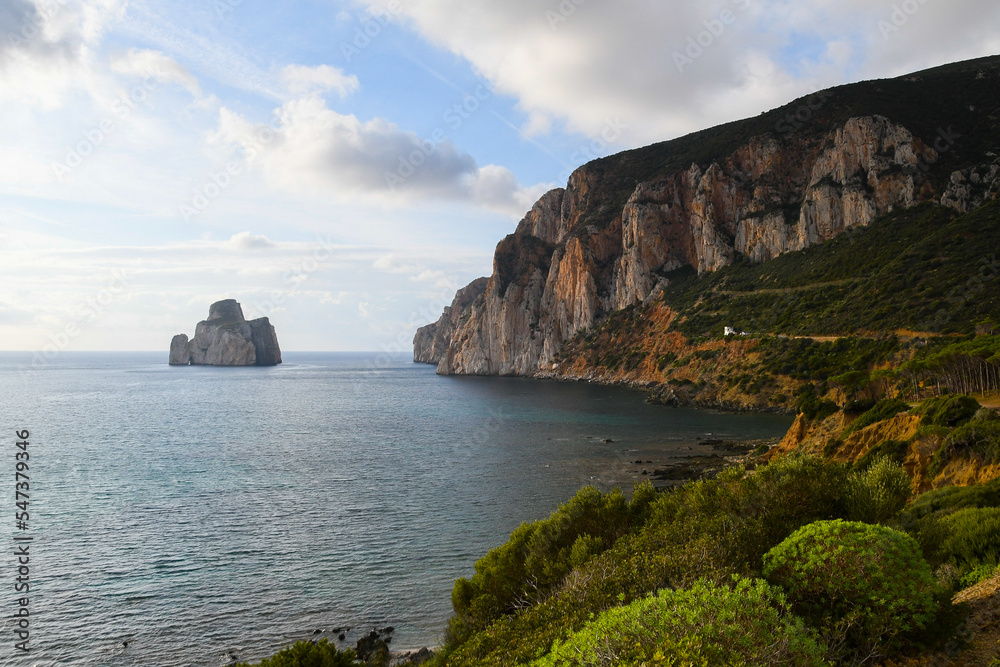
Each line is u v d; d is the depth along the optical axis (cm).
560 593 1303
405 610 2353
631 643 638
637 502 2067
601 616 723
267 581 2612
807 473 1311
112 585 2573
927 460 2597
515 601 1711
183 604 2398
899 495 1290
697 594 715
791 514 1223
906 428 3084
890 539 809
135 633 2183
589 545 1725
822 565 808
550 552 1856
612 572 1209
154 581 2614
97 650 2075
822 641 699
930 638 725
